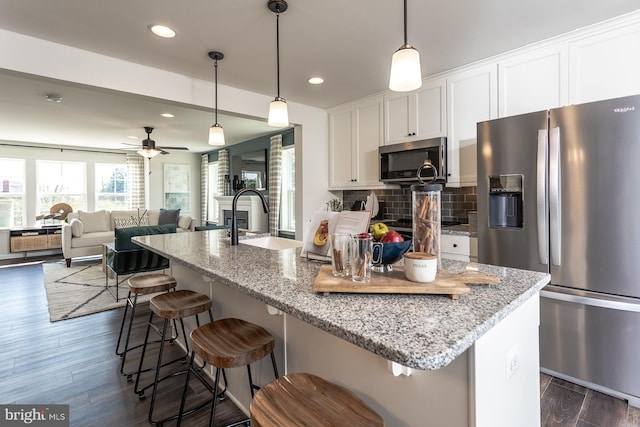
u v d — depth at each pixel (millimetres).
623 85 2166
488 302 979
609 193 1875
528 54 2570
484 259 2430
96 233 6238
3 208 6672
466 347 743
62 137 6273
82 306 3648
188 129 5629
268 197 6363
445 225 3211
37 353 2559
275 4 1970
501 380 1006
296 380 1138
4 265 5980
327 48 2549
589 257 1954
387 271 1224
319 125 4188
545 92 2490
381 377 1093
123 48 2494
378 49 2568
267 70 2938
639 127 1776
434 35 2373
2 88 3498
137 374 2141
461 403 888
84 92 3639
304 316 914
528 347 1214
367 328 797
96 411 1863
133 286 2268
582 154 1956
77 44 2422
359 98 3787
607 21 2188
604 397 1942
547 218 2092
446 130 3078
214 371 2125
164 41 2404
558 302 2100
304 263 1559
